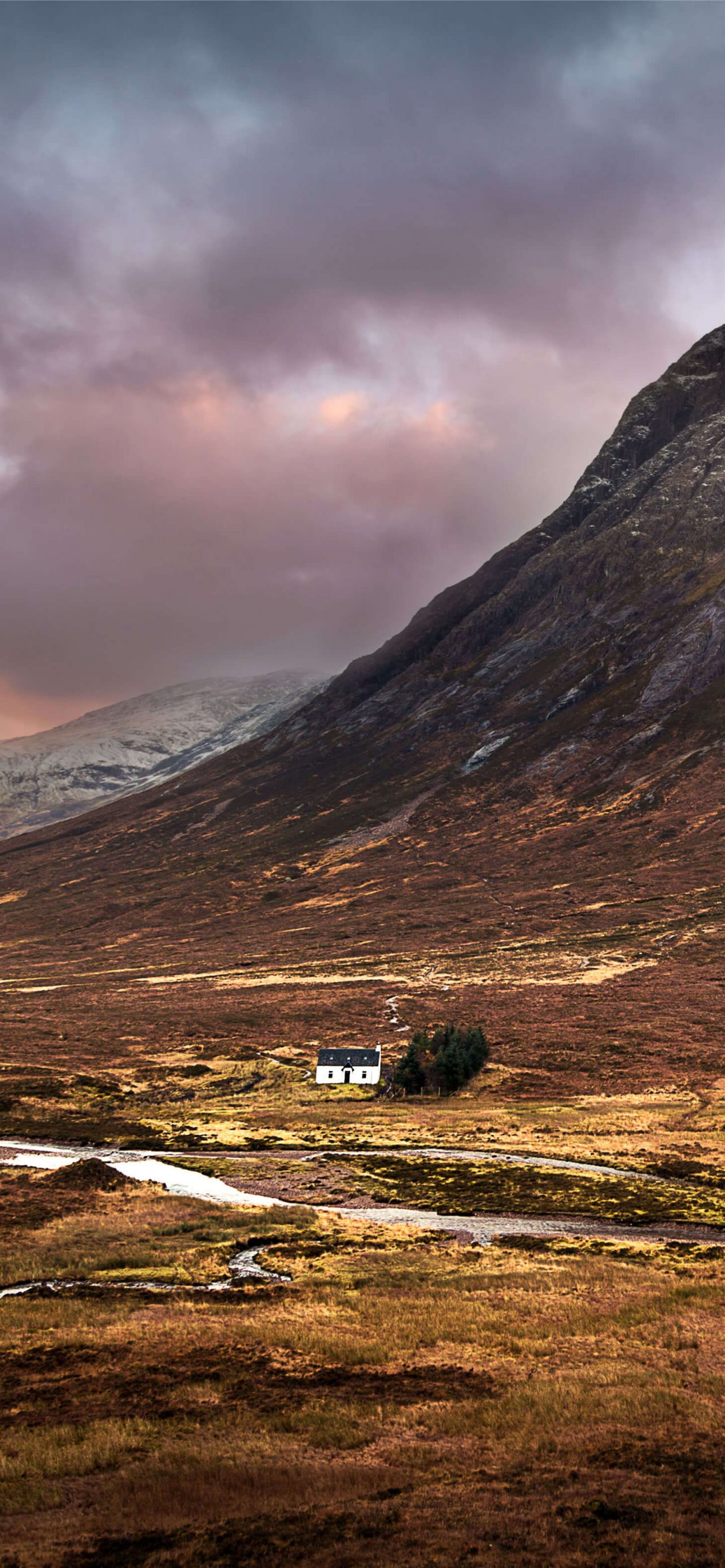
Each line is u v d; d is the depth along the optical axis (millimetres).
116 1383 37875
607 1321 45688
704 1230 74062
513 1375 38125
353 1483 27953
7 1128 135750
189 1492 27453
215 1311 49188
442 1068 159750
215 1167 107062
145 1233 71062
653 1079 153375
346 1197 90188
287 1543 24094
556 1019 193125
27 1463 30062
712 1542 23594
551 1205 84062
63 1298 52312
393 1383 37375
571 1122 129500
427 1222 78625
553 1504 26078
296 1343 42812
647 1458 29250
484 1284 54500
